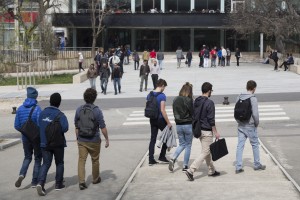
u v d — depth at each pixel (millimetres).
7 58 35906
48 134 10148
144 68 32188
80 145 10531
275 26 51719
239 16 54969
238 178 11016
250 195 9445
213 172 11289
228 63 54562
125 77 42531
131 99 28781
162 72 46188
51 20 65562
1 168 13156
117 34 71938
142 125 20953
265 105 25203
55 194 10219
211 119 10906
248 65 55156
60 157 10422
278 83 35344
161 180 11055
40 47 48781
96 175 10945
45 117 10211
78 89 34844
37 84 39312
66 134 19406
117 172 12234
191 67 52750
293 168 12047
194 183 10633
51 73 47938
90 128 10391
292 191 9656
